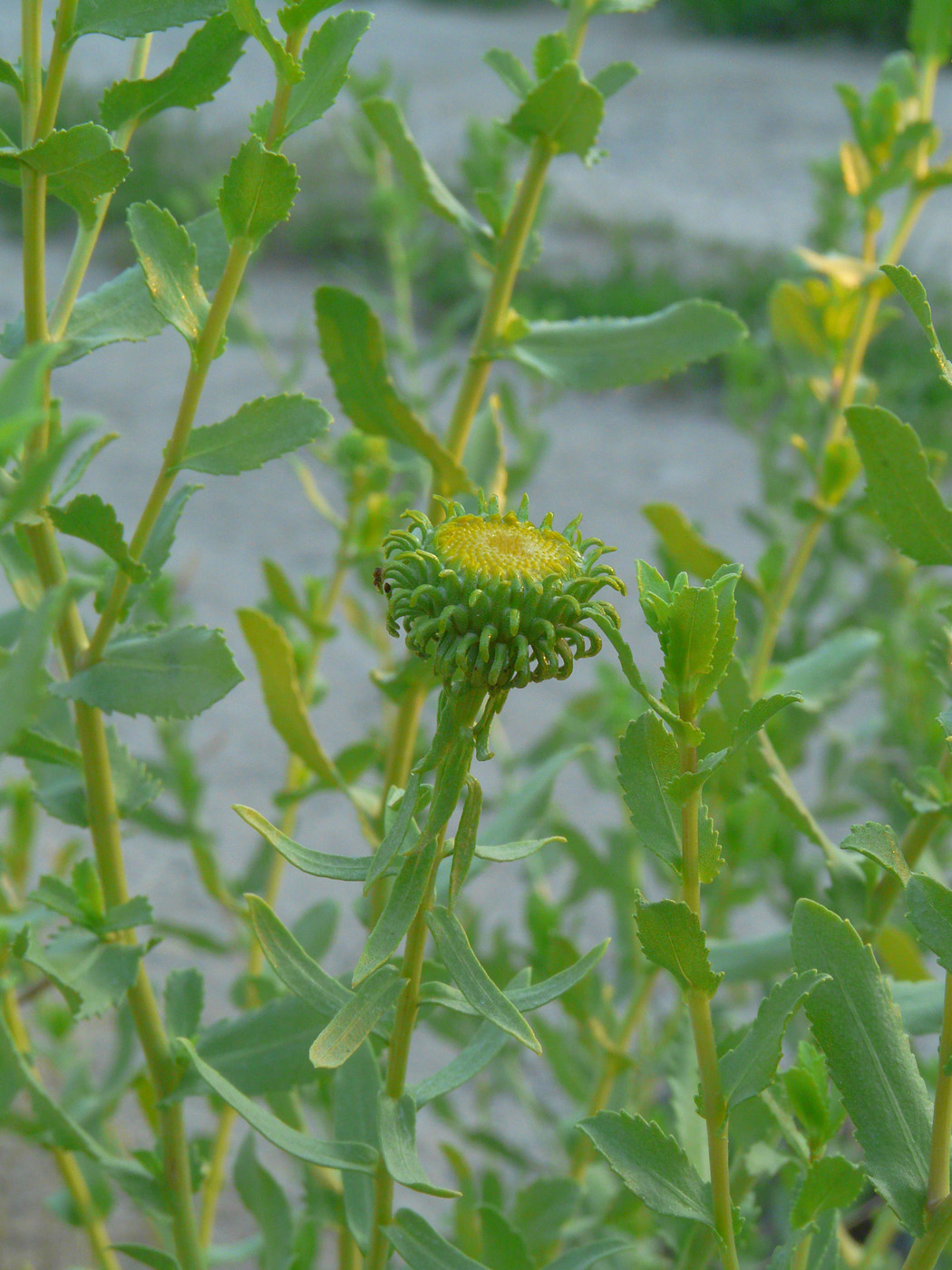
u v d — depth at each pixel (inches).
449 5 189.6
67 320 13.4
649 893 29.2
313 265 97.9
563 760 15.8
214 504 65.6
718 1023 17.8
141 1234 23.4
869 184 17.8
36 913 14.9
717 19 180.7
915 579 33.1
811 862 22.7
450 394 74.1
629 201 119.7
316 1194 15.6
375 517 21.4
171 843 39.9
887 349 76.5
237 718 49.6
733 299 93.3
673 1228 14.7
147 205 12.9
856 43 177.9
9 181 12.9
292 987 12.6
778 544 21.0
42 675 13.3
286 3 12.6
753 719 11.6
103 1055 27.6
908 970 15.3
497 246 15.9
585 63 164.1
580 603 11.8
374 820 16.0
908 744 26.7
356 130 31.0
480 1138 23.5
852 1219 24.9
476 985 11.9
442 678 11.8
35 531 13.1
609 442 79.0
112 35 13.1
